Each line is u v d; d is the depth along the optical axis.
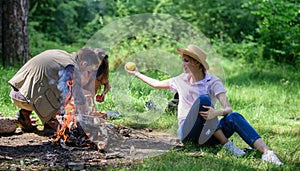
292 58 14.30
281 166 4.70
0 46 11.75
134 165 4.57
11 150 5.11
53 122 5.85
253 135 5.11
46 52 5.62
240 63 14.27
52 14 17.78
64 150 5.15
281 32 14.00
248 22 17.09
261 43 14.55
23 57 11.14
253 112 7.68
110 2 18.42
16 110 7.04
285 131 6.53
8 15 11.02
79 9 18.78
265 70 13.09
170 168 4.45
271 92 9.72
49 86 5.45
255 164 4.75
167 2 17.50
